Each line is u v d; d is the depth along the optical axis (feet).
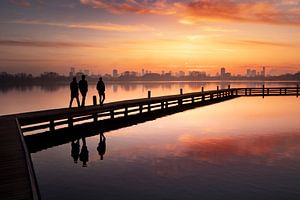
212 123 67.82
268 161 37.09
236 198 26.13
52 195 26.73
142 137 52.47
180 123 68.08
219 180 30.48
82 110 61.36
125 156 39.78
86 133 56.29
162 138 51.55
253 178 31.01
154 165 35.68
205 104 112.78
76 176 31.68
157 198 26.16
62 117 56.34
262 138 51.11
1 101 207.31
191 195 26.73
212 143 47.52
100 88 69.97
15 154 29.19
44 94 327.67
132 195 26.73
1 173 23.85
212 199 25.94
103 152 41.88
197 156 39.65
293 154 40.40
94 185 29.09
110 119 71.20
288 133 55.52
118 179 30.81
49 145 46.42
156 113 86.33
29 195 19.58
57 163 36.50
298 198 26.08
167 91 341.21
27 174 23.56
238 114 82.58
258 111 88.69
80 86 65.10
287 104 109.50
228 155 40.11
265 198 26.07
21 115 53.67
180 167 34.83
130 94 273.75
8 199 18.95
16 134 38.27
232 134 54.90
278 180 30.42
